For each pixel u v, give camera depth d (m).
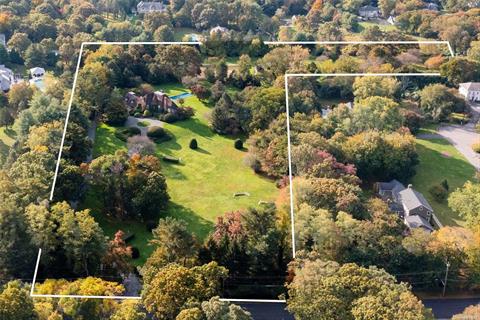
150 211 127.00
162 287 109.19
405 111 146.62
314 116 147.75
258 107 155.25
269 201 129.25
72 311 111.38
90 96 161.25
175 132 154.88
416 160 132.12
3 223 119.94
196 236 122.62
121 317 107.12
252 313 113.94
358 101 153.25
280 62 196.75
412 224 119.12
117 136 152.25
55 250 120.06
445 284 113.50
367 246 117.00
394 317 99.44
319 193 124.50
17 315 106.62
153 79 178.75
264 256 118.69
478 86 157.38
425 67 195.38
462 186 125.88
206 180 137.88
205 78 182.75
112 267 118.62
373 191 126.88
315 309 106.00
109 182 130.50
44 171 136.62
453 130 143.88
